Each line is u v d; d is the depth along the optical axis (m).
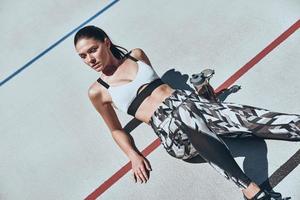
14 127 4.69
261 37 4.58
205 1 5.09
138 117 3.69
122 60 3.65
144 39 4.98
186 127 3.32
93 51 3.38
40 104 4.79
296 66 4.25
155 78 3.60
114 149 4.23
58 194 4.06
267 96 4.14
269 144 3.79
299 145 3.72
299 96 4.05
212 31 4.81
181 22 5.00
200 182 3.77
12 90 5.02
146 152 4.07
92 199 3.95
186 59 4.66
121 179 4.00
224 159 3.21
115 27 5.20
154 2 5.28
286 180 3.60
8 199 4.13
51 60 5.16
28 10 5.77
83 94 4.73
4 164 4.41
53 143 4.44
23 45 5.41
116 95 3.58
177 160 3.94
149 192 3.85
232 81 4.35
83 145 4.34
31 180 4.22
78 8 5.56
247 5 4.89
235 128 3.58
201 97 3.67
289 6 4.71
